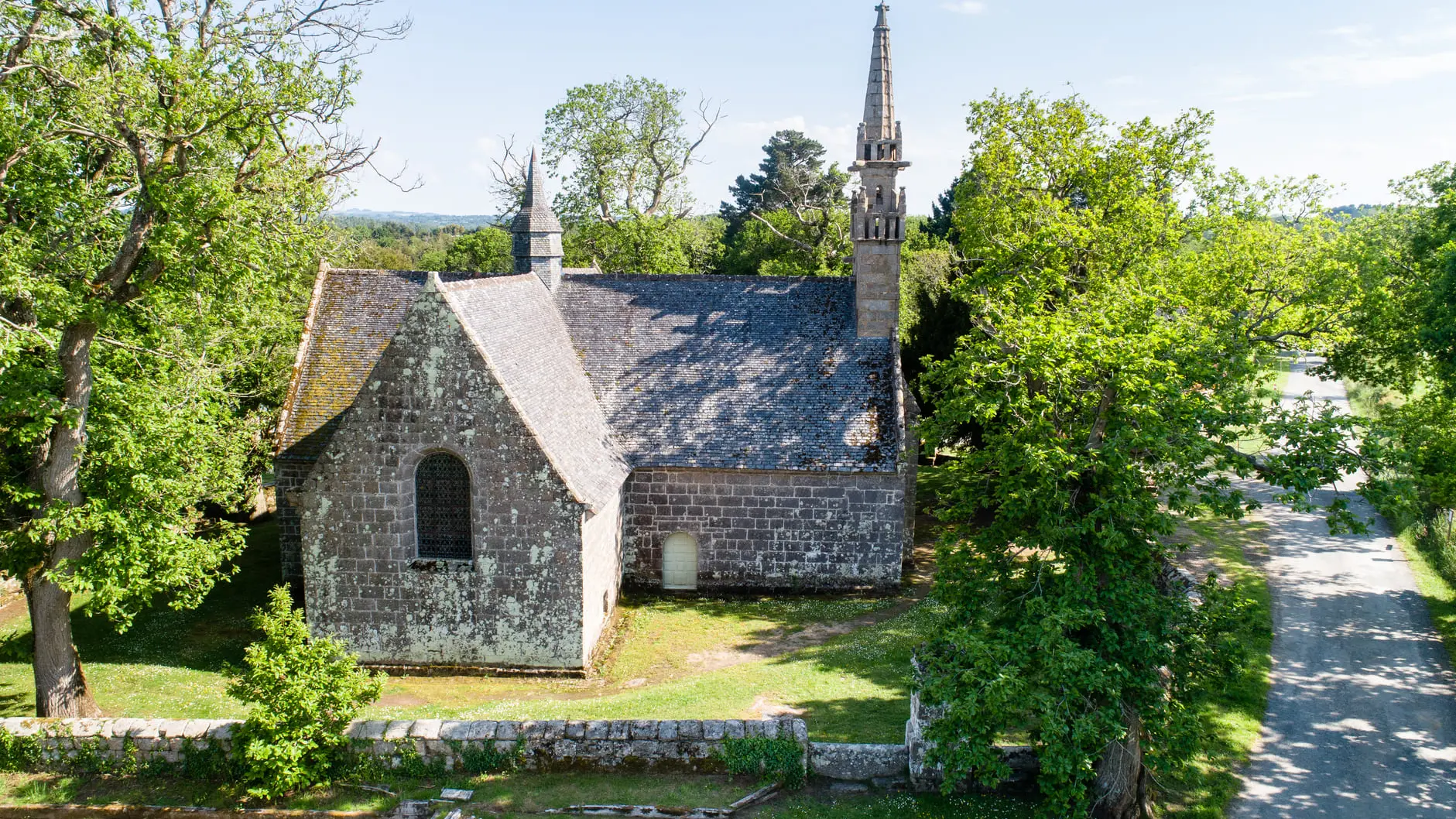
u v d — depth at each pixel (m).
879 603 31.59
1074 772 15.65
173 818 17.73
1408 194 38.66
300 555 33.28
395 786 18.66
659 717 21.89
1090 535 16.92
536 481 25.53
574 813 17.61
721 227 107.69
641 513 32.56
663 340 35.19
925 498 46.22
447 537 26.59
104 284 21.59
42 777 19.02
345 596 26.62
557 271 36.91
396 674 26.55
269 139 21.86
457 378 25.36
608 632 29.22
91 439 22.16
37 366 20.94
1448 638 26.78
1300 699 23.16
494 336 27.47
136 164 22.05
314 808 18.02
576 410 30.91
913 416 35.44
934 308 43.81
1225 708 22.58
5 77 19.33
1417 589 30.73
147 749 19.12
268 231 23.19
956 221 44.47
